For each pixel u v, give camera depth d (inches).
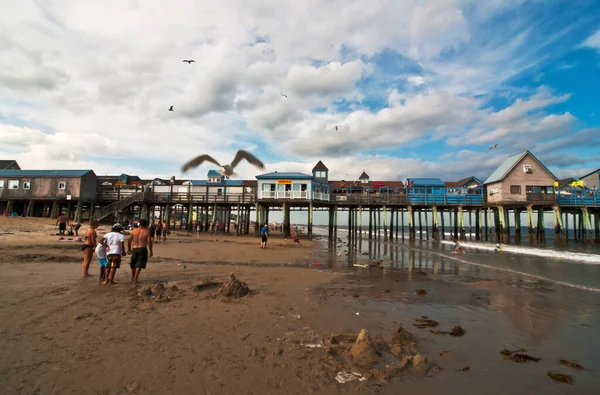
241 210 1899.6
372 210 1961.1
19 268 422.3
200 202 1611.7
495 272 593.9
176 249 783.7
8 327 210.8
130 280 386.9
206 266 544.7
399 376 175.3
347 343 218.7
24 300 275.1
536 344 237.6
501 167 1642.5
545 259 815.7
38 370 155.8
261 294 351.3
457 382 173.6
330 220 1625.2
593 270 625.9
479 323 284.5
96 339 199.6
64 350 180.7
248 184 2144.4
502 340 243.6
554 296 397.1
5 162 2128.4
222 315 265.7
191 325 236.5
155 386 147.3
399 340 229.6
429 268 639.1
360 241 1503.4
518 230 1567.4
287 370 172.7
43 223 1349.7
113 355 178.1
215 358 182.2
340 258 776.3
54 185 1689.2
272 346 205.6
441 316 303.9
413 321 284.8
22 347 181.5
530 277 540.4
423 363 190.1
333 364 183.0
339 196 1642.5
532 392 167.0
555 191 1489.9
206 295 327.3
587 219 1517.0
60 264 470.0
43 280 357.7
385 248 1135.0
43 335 200.8
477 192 1811.0
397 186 2156.7
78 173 1710.1
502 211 1494.8
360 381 166.6
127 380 151.3
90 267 456.1
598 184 1809.8
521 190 1480.1
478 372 187.5
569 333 262.7
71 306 265.4
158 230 939.3
